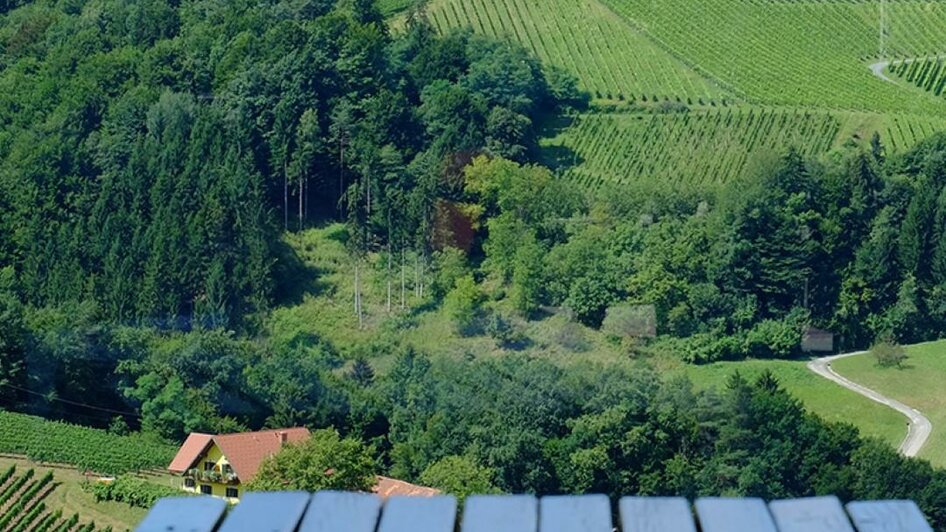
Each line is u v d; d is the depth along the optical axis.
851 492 43.34
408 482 43.78
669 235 63.44
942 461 47.75
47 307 57.53
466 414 47.09
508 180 67.50
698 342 58.72
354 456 37.41
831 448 44.28
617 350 58.06
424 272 64.00
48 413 49.03
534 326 59.28
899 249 62.44
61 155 67.69
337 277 63.56
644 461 44.50
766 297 61.59
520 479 43.69
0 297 55.56
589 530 4.01
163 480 42.81
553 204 67.06
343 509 4.16
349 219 66.88
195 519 4.18
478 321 59.38
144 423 48.41
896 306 61.56
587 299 60.53
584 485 43.28
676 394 47.03
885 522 4.08
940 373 56.31
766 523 4.06
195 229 61.25
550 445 44.03
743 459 44.53
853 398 53.84
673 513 4.12
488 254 65.19
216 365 50.75
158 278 58.75
